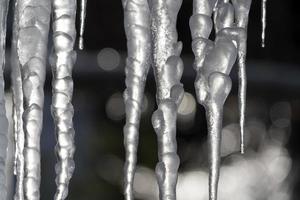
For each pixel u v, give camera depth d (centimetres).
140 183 642
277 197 672
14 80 129
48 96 507
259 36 534
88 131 623
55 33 124
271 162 670
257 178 682
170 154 118
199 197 659
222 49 121
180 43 127
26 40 124
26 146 118
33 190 117
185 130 623
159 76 124
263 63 539
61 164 119
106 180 632
